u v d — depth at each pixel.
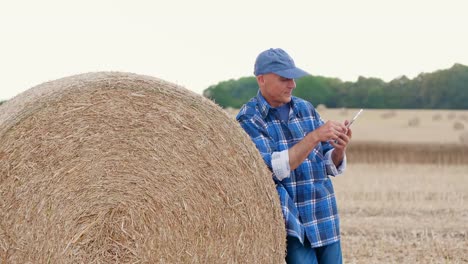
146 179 5.97
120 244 5.96
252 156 6.14
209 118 6.08
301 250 6.60
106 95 5.94
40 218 5.84
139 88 5.98
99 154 5.92
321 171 6.74
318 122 6.88
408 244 11.11
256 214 6.12
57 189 5.86
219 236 6.05
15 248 5.83
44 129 5.85
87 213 5.91
